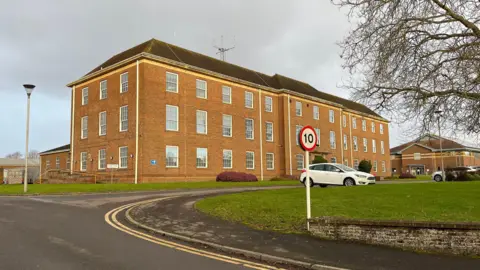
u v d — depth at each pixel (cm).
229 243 853
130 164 3189
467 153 7638
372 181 2316
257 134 4231
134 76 3259
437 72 1136
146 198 1823
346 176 2305
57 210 1388
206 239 894
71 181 3494
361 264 691
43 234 940
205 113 3659
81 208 1454
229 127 3909
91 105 3725
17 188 2617
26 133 2342
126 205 1555
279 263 725
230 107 3934
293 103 4631
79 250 780
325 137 5128
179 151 3369
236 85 4038
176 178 3316
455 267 668
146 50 3331
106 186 2612
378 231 837
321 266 680
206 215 1234
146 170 3111
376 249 797
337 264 693
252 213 1234
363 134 6156
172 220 1150
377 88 1225
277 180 3984
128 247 820
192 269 661
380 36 1158
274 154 4431
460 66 1078
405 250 789
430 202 1201
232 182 3350
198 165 3528
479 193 1341
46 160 5209
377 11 1161
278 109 4566
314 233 918
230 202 1475
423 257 734
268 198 1550
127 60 3284
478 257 729
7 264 667
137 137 3148
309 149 981
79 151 3825
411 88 1159
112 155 3394
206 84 3700
